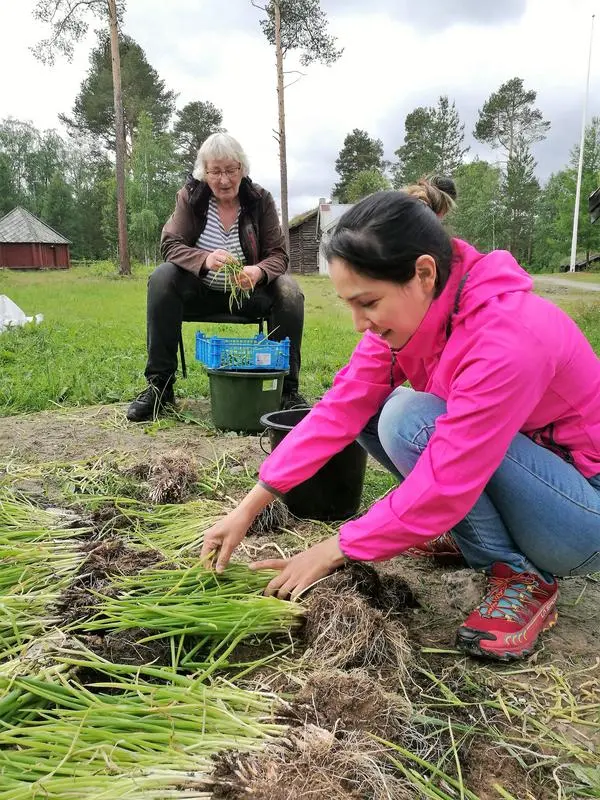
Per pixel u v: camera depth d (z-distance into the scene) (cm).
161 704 146
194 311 437
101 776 122
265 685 161
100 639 173
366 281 148
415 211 148
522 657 179
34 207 5888
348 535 175
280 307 426
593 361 176
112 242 4862
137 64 3866
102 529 243
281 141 2153
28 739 131
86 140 4666
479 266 164
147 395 422
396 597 203
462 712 159
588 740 152
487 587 191
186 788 123
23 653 161
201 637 179
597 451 180
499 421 156
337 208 3572
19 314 938
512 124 5425
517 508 178
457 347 163
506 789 137
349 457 261
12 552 209
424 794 131
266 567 194
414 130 5150
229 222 431
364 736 141
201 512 263
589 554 182
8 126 6381
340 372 206
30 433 386
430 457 163
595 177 4366
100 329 924
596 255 4500
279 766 127
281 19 2095
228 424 398
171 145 4206
